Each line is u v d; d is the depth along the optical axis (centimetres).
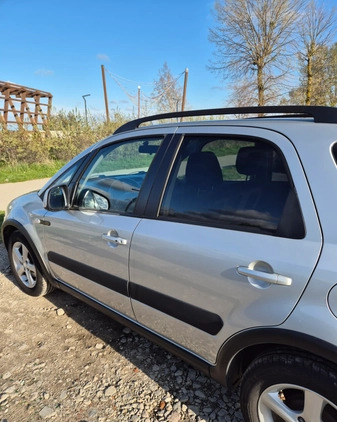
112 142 264
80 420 208
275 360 155
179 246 188
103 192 253
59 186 289
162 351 269
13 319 316
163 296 203
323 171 153
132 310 231
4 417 210
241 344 168
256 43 2427
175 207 205
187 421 206
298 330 144
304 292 142
